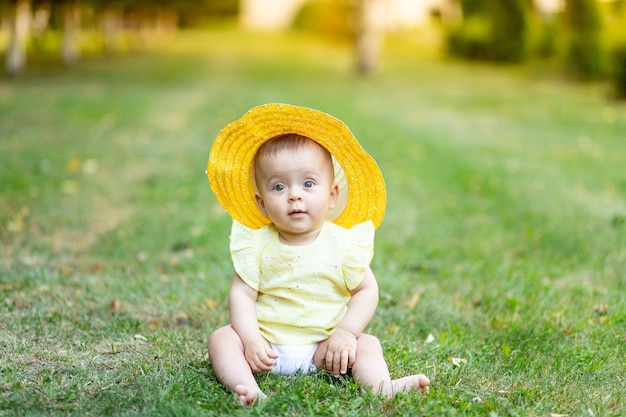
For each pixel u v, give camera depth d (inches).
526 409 116.7
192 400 114.8
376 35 935.7
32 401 114.6
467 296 184.4
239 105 590.6
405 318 166.9
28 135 412.8
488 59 1179.3
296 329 124.3
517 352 142.9
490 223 261.7
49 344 141.5
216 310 167.8
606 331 156.8
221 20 2482.8
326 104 615.5
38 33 906.1
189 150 392.2
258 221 130.8
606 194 312.2
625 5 707.4
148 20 1706.4
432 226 257.3
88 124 464.1
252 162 127.3
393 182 330.3
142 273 196.4
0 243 220.4
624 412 116.8
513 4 1141.1
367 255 124.9
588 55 868.0
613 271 207.5
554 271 204.7
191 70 959.0
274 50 1488.7
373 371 118.8
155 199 285.3
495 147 431.2
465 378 129.5
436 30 1720.0
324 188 122.6
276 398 113.5
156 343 144.3
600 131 500.4
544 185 323.9
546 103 664.4
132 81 776.3
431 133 481.7
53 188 294.7
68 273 193.3
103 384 122.3
